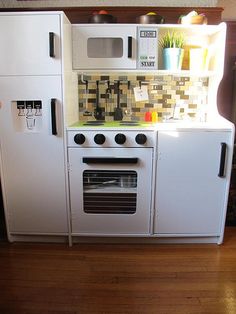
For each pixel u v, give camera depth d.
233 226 2.33
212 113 2.13
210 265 1.81
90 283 1.64
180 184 1.92
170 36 2.05
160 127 1.86
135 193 1.97
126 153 1.87
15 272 1.74
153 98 2.27
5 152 1.91
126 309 1.44
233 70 2.40
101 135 1.83
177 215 1.98
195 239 2.07
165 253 1.95
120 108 2.27
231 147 1.85
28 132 1.87
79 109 2.27
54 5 2.16
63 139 1.87
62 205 1.98
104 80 2.23
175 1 2.14
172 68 1.99
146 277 1.69
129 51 1.90
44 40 1.74
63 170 1.92
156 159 1.88
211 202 1.96
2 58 1.77
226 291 1.58
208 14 2.15
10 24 1.72
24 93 1.81
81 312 1.42
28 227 2.04
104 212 2.00
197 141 1.85
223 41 1.91
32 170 1.93
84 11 2.14
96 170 1.92
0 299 1.51
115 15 2.15
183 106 2.28
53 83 1.79
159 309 1.44
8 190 1.98
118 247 2.03
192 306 1.47
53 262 1.84
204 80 2.23
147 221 1.99
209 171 1.90
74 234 2.03
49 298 1.52
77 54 1.94
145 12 2.14
